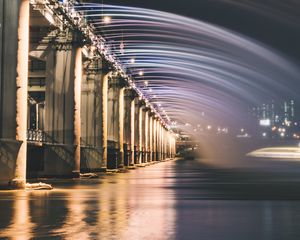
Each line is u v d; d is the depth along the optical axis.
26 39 32.66
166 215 18.41
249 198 26.80
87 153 66.62
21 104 32.34
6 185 31.88
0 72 31.97
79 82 50.94
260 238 13.17
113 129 82.25
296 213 19.30
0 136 31.84
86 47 61.06
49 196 27.52
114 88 82.06
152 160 144.25
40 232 14.05
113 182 43.94
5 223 15.93
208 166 106.31
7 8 32.00
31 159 47.78
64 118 49.69
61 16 48.00
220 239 13.02
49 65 49.91
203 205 22.58
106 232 14.09
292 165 112.50
